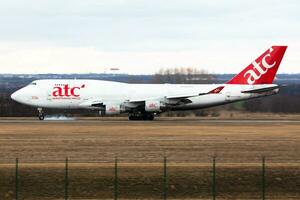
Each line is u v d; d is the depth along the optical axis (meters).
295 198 101.44
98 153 134.38
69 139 159.38
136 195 101.50
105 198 100.06
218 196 102.00
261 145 149.62
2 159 125.31
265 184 107.00
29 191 102.44
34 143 151.12
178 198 100.75
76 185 104.81
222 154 134.00
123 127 194.88
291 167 115.88
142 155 131.88
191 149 141.88
